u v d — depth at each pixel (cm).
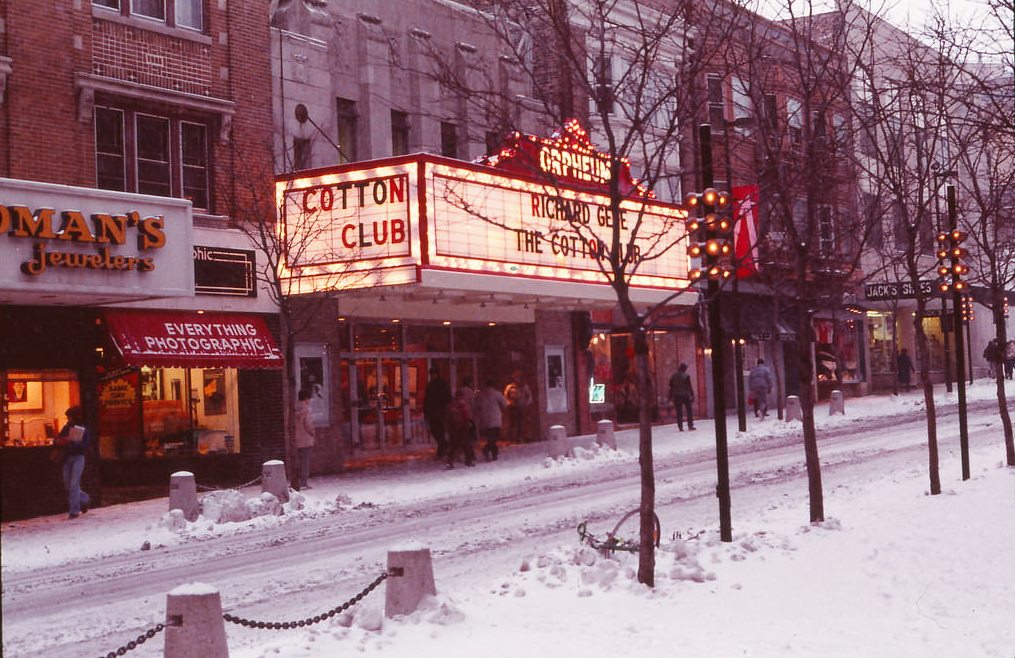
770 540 1312
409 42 3036
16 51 2130
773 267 2650
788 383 4722
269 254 2361
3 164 2098
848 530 1359
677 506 1838
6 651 1027
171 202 2188
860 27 2762
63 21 2211
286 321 2361
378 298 2825
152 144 2384
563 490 2183
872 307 5262
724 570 1152
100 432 2417
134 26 2344
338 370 2783
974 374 6306
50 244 1978
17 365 2136
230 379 2597
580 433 3616
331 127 2817
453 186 2530
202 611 823
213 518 1906
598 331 3681
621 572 1116
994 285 2011
